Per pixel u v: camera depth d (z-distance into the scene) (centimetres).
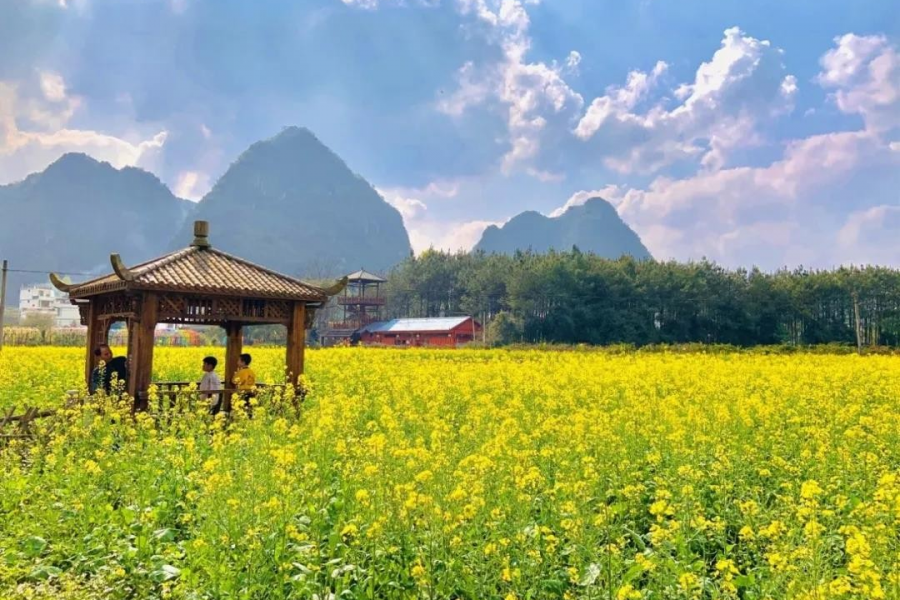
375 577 676
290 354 1585
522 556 676
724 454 1010
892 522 741
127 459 1061
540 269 9281
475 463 862
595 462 1003
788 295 9194
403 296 13088
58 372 2175
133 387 1393
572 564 685
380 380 2188
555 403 1608
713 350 4825
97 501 921
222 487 813
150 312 1398
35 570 738
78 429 1155
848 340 9225
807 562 604
